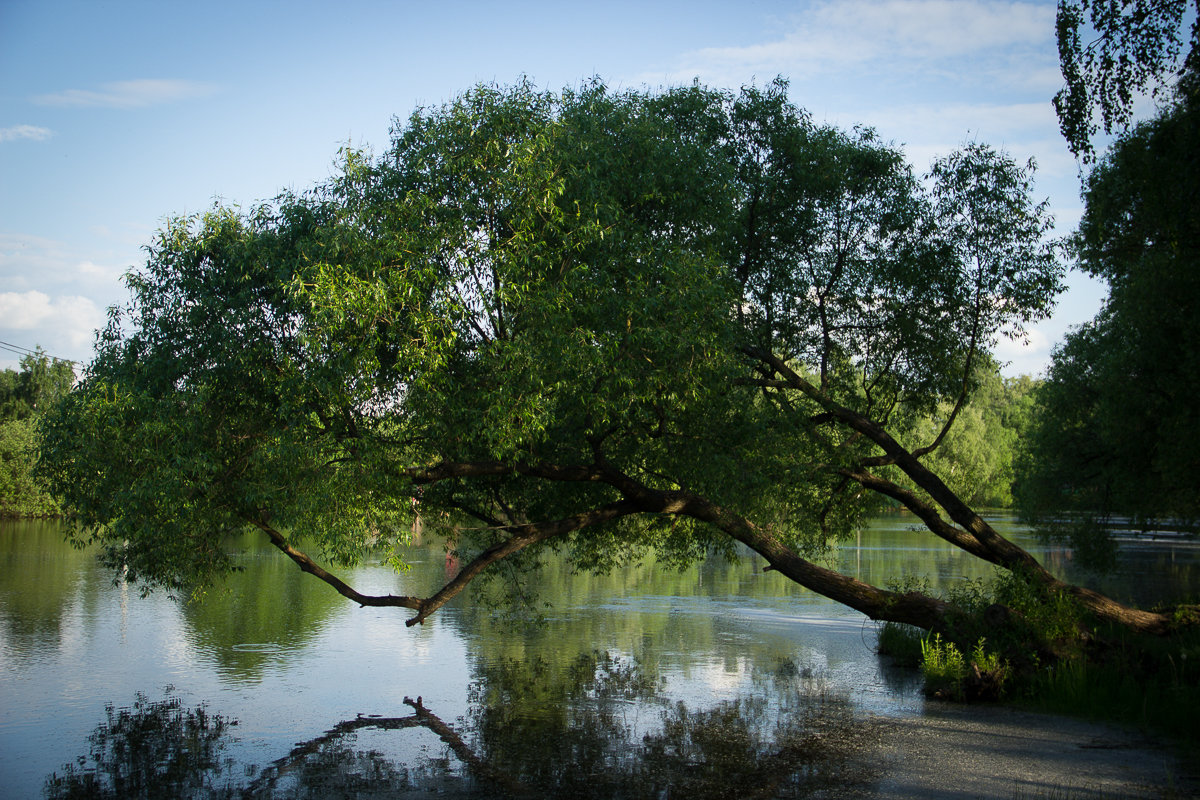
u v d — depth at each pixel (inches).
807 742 488.4
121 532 441.7
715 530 700.7
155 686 641.0
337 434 471.8
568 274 474.6
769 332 695.1
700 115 669.3
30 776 440.5
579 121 545.6
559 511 673.6
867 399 756.6
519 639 844.0
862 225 701.3
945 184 694.5
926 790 394.0
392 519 481.7
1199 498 772.0
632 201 562.3
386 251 438.9
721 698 608.4
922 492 1115.9
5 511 2596.0
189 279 496.4
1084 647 592.7
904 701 588.7
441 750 484.1
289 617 954.1
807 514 719.1
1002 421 3481.8
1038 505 951.6
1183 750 450.3
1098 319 928.9
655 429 577.6
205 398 462.0
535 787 418.0
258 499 448.8
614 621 957.2
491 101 504.4
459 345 485.7
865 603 629.0
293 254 487.5
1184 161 518.0
